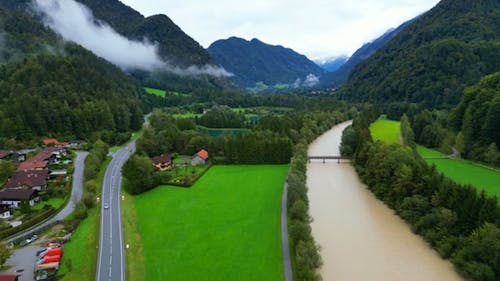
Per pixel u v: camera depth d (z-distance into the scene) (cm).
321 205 10438
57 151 14738
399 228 8850
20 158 14262
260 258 7244
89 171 11831
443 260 7312
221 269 6869
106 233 8425
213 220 9212
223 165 15175
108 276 6638
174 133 17038
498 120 13125
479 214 6938
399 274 6838
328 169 14350
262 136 16200
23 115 16788
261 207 10044
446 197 8075
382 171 10831
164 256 7406
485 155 13062
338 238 8350
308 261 6588
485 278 6119
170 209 10031
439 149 16212
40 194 10481
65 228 8638
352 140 15662
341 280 6656
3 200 9862
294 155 14638
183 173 13538
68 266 6762
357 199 10900
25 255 7469
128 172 11400
